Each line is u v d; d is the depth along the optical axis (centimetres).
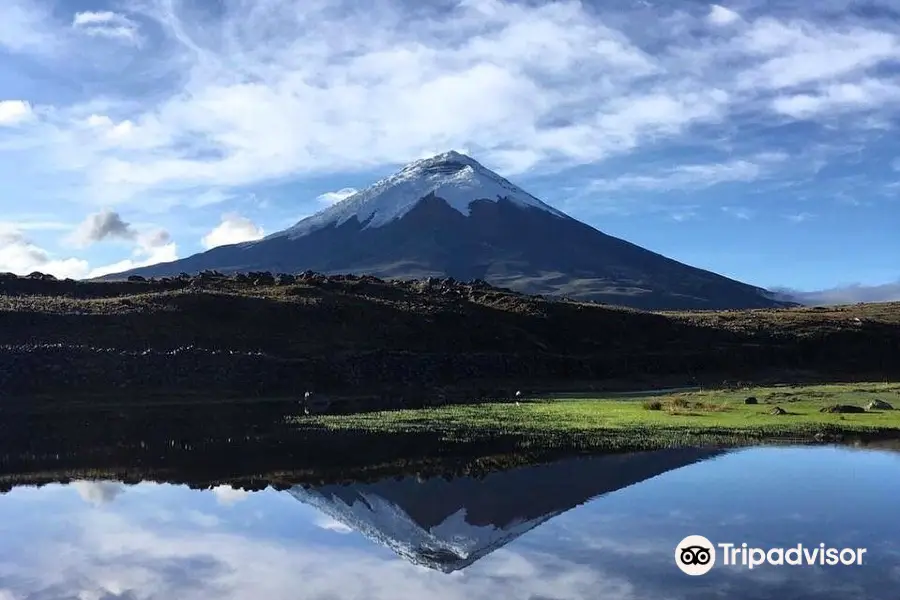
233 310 6562
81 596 1137
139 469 2359
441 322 7225
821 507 1638
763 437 2808
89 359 5156
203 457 2605
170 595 1138
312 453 2669
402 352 6269
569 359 6694
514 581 1164
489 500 1811
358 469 2314
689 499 1741
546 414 3862
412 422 3628
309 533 1503
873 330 7956
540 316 7744
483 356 6469
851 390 4631
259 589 1157
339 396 5272
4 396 4631
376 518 1642
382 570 1241
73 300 6500
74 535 1498
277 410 4434
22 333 5550
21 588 1175
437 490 1958
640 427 3169
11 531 1541
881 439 2728
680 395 4647
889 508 1623
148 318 6125
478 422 3569
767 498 1739
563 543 1385
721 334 7819
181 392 5050
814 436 2811
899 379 6531
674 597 1082
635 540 1393
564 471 2181
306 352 6122
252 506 1780
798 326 8156
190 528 1562
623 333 7725
